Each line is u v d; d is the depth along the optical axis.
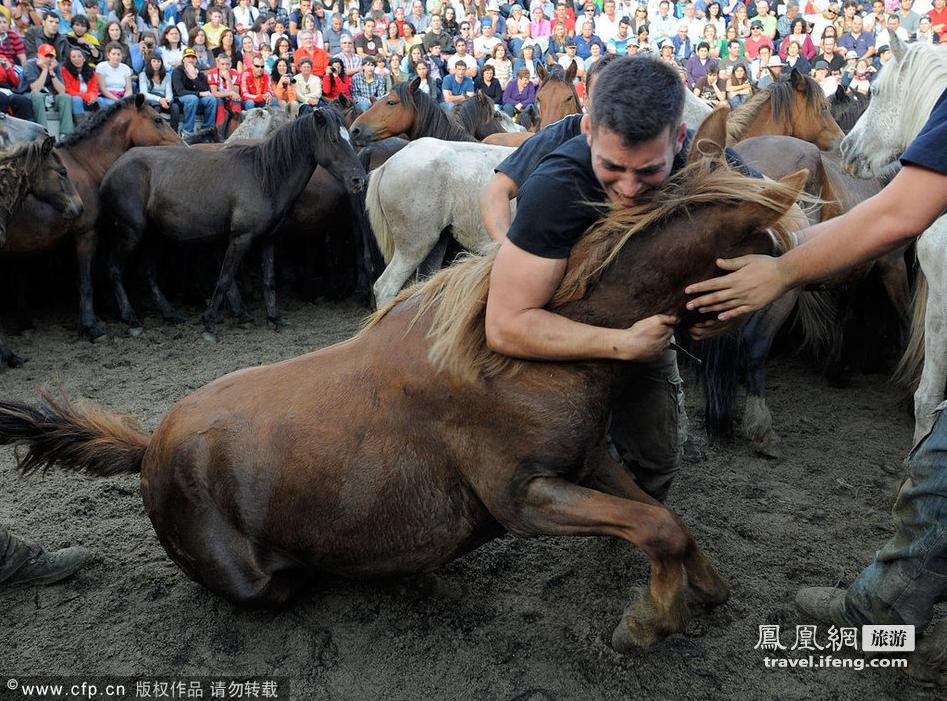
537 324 1.73
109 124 6.20
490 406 1.85
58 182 5.01
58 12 9.61
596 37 13.55
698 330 1.87
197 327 6.11
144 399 4.48
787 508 3.06
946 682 2.05
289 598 2.31
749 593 2.46
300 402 2.06
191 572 2.24
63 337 5.77
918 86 3.33
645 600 1.96
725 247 1.72
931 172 1.54
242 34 10.88
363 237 6.45
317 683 2.12
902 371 4.26
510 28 13.51
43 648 2.26
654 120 1.49
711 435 3.66
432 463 1.97
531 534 1.91
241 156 5.80
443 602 2.42
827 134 5.28
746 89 11.24
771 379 4.70
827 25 13.27
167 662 2.20
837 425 3.96
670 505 3.06
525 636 2.27
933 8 13.38
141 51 9.52
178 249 6.75
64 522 2.95
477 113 8.87
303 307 6.81
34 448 2.38
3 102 8.10
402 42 12.56
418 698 2.06
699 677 2.11
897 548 1.92
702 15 13.79
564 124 2.30
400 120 7.46
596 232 1.75
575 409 1.82
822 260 1.65
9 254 5.29
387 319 2.08
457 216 5.21
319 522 2.04
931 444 1.82
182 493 2.12
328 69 10.76
